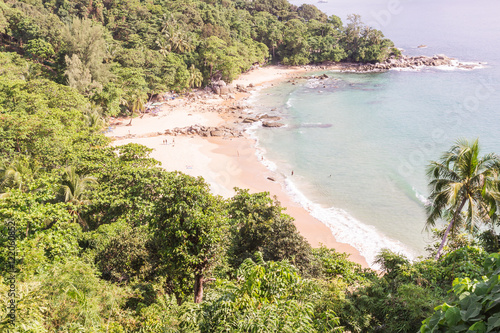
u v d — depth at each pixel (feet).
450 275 54.65
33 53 286.87
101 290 50.19
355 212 153.17
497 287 14.93
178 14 408.67
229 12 483.10
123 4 397.80
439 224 139.64
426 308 44.32
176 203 66.59
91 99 243.60
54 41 310.04
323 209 156.35
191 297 64.34
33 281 41.81
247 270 36.73
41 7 370.12
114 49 311.68
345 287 55.57
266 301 34.53
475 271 51.49
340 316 45.68
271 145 227.61
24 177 96.37
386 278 60.29
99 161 124.47
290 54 476.95
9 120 126.21
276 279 36.35
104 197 102.58
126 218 94.68
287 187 176.24
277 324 30.94
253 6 570.05
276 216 79.46
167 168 189.16
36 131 127.95
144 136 233.55
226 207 92.79
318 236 136.36
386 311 47.32
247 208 88.33
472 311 14.78
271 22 515.09
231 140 234.79
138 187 103.65
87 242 85.15
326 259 79.36
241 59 393.29
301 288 38.22
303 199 165.07
